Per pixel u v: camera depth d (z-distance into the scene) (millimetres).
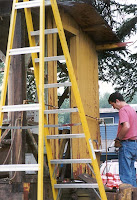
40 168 3582
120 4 10312
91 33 7082
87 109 6875
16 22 5004
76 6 5906
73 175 6164
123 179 6051
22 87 4879
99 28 6770
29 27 4621
